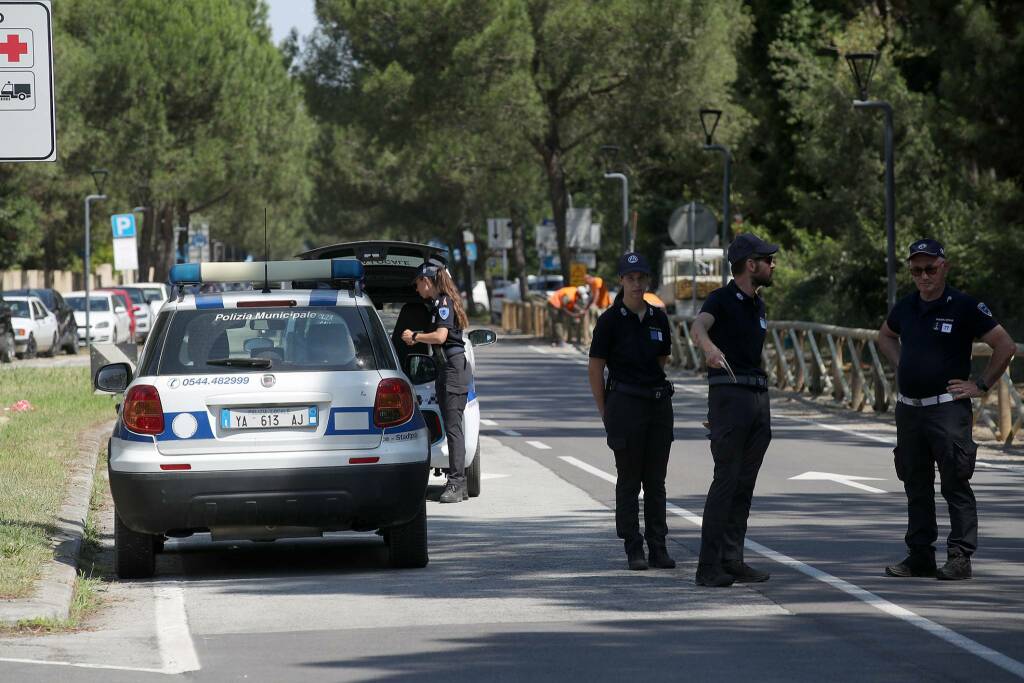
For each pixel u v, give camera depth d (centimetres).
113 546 3073
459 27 12012
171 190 17275
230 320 2670
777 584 2527
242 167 18288
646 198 14650
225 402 2591
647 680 1881
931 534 2592
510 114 11925
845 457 4544
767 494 3700
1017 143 6444
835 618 2250
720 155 12744
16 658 2025
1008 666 1934
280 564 2873
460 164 13512
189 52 17212
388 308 3828
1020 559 2753
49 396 6444
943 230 8319
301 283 3391
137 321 14150
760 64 12656
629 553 2697
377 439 2620
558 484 3938
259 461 2577
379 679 1905
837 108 9244
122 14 17362
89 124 15775
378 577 2678
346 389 2620
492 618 2284
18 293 11469
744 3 12775
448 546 2991
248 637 2178
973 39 6322
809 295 9300
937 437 2559
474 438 3669
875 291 8931
